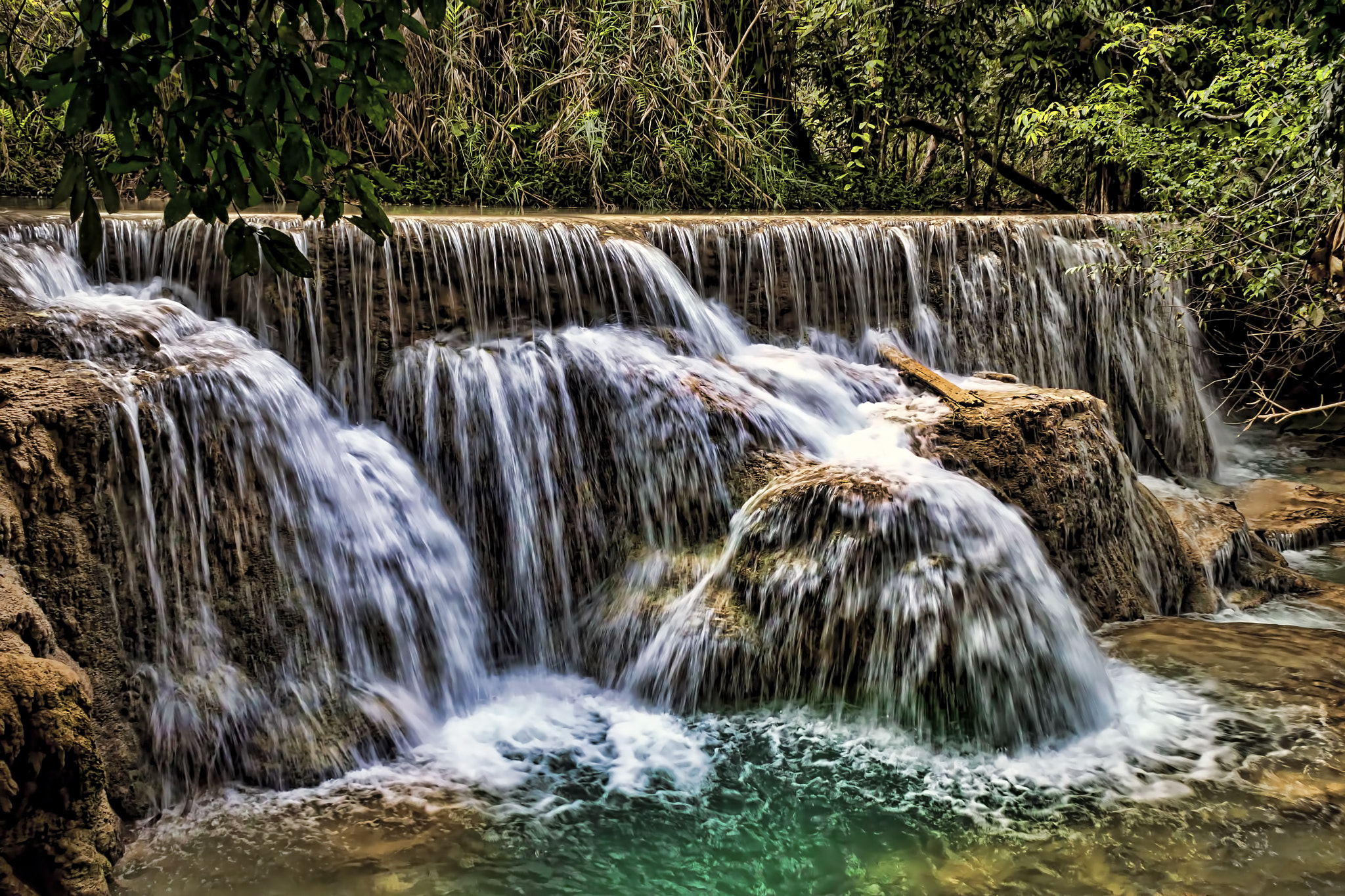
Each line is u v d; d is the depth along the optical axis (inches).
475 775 187.3
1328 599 285.1
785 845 167.6
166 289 240.2
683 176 440.5
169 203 115.0
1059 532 253.4
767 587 219.3
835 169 529.3
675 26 451.5
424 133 421.4
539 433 247.0
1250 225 333.1
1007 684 202.8
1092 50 498.6
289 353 245.4
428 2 117.8
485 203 417.1
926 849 166.6
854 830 172.1
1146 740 199.3
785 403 269.3
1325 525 335.3
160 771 172.2
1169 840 167.0
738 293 311.7
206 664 182.2
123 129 108.3
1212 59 442.0
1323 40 270.2
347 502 214.7
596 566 244.5
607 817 174.9
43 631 152.3
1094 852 164.2
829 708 211.3
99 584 172.6
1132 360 387.5
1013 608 208.8
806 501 223.0
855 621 211.3
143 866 155.3
